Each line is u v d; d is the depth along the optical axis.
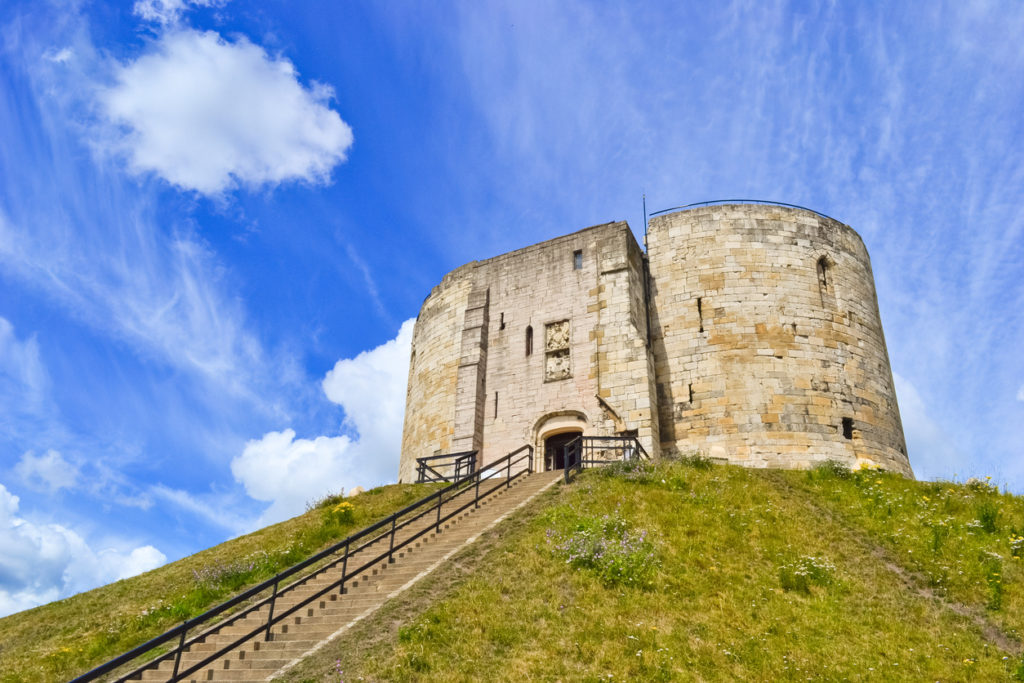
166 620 17.62
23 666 16.23
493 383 33.47
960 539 18.56
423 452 35.47
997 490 22.69
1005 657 13.12
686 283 32.50
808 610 15.03
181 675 11.17
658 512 19.69
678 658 12.62
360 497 28.16
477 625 13.28
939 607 15.41
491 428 32.59
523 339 33.56
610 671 12.01
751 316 31.06
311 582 17.25
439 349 37.06
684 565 16.55
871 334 32.97
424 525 20.91
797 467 28.36
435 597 14.57
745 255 32.25
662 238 33.94
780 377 29.95
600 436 28.67
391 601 14.44
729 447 29.03
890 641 13.82
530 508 20.23
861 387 31.16
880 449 30.44
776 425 29.09
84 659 16.06
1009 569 16.73
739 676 12.30
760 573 16.75
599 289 32.22
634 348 30.19
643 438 28.53
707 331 31.23
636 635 13.23
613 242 32.81
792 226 33.12
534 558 16.20
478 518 20.27
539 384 32.09
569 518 18.73
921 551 18.05
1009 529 19.03
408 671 11.72
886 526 19.84
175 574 22.12
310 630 13.84
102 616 19.25
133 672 12.66
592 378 30.73
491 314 35.09
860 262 34.53
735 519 19.72
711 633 13.67
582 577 15.29
